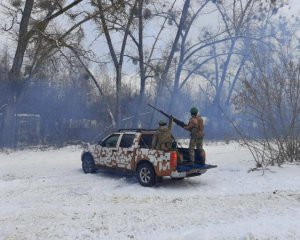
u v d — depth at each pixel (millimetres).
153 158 11391
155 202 9445
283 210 8406
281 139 14352
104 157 13047
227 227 7156
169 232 6996
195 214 8188
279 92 14484
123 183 11930
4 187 11281
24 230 7184
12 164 16797
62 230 7156
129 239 6660
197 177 12727
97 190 10922
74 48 26719
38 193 10508
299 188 10711
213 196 10055
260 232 6770
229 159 16859
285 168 13109
